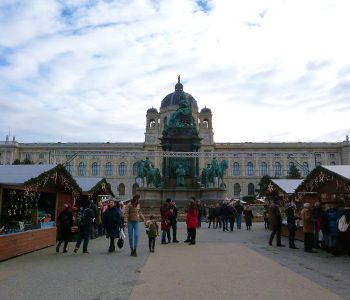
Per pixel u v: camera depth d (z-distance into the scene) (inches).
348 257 535.5
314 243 642.2
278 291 328.8
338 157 5211.6
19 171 647.8
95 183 906.1
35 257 530.9
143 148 5064.0
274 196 1042.7
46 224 666.8
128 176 5093.5
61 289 336.2
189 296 311.4
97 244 700.7
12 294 319.0
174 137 1787.6
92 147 5236.2
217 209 1119.6
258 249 620.1
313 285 352.5
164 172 1752.0
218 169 1722.4
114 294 318.3
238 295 314.8
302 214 607.8
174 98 4953.3
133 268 439.8
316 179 759.1
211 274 403.5
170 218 711.1
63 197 802.8
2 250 493.0
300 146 5246.1
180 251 589.6
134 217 549.3
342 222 542.6
